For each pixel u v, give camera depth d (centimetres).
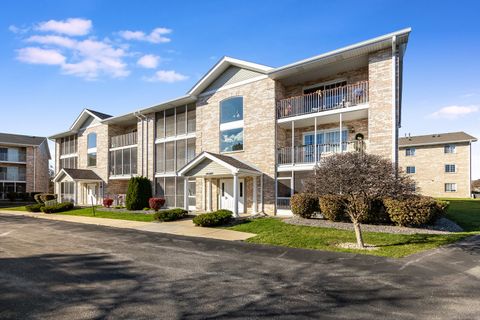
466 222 1240
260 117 1708
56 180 2842
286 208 1599
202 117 1995
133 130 2741
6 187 4022
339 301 494
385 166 944
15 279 635
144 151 2362
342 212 1240
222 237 1102
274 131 1647
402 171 1112
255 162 1709
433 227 1095
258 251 870
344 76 1583
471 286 552
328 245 905
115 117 2517
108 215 1912
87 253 876
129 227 1408
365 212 1170
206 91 1986
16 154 4081
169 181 2214
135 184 2170
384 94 1332
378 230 1080
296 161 1647
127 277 641
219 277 632
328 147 1628
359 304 481
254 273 655
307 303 488
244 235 1134
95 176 2752
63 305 493
